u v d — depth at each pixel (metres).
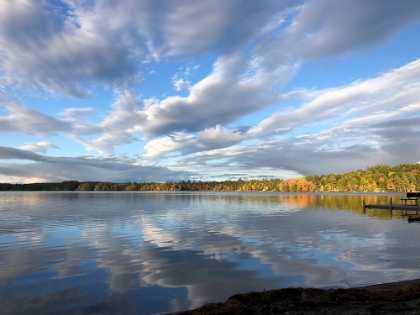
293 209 44.12
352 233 20.72
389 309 7.34
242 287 9.98
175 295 9.29
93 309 8.29
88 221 28.61
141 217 32.50
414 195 39.91
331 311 7.34
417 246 16.17
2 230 22.73
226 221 28.42
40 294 9.38
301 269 11.94
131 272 11.59
